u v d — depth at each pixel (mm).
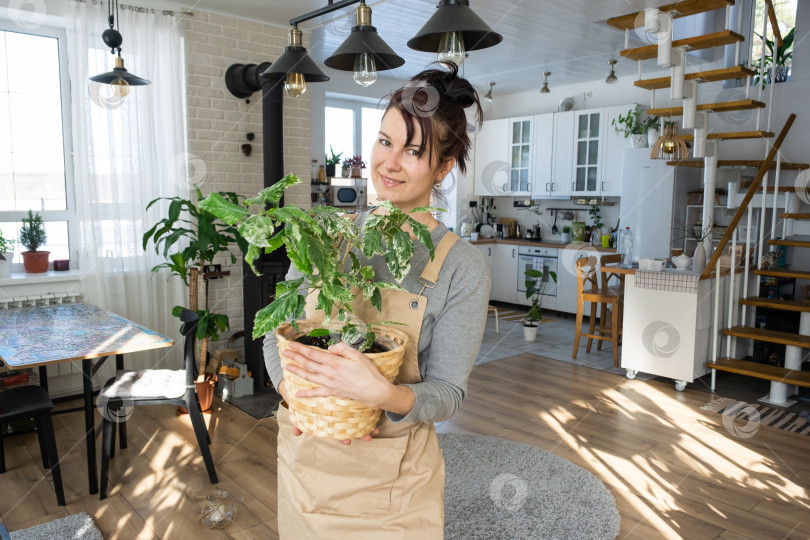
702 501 2768
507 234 7816
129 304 4102
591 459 3197
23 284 3758
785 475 3045
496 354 5348
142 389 2834
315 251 834
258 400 4016
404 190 1090
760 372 4199
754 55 5781
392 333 1053
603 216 6992
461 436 3451
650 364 4547
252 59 4492
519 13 4445
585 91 7094
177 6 4113
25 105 3908
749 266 4945
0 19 3754
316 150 6340
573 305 6820
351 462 1071
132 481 2871
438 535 1110
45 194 4039
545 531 2447
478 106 1108
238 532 2443
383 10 4336
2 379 3621
